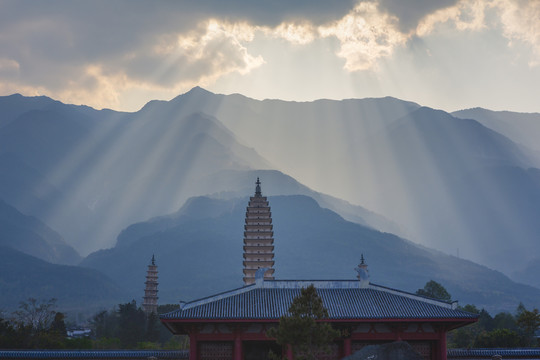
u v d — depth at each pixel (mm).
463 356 98000
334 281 88438
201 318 80000
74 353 99625
